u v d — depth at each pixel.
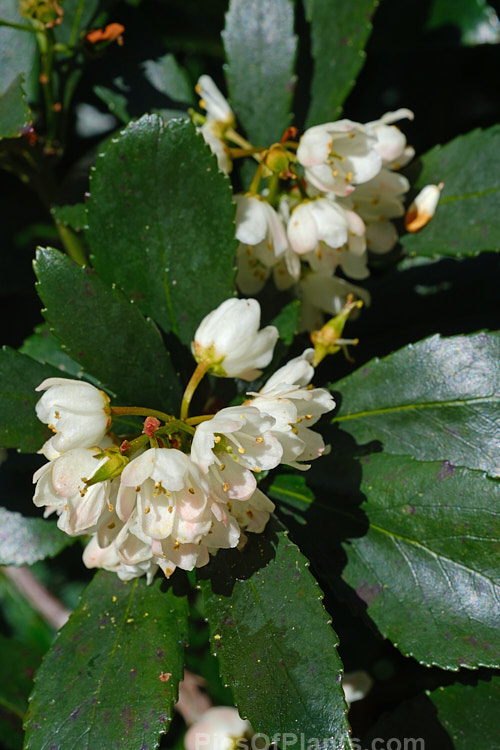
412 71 0.50
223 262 0.41
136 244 0.41
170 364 0.41
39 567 0.49
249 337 0.40
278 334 0.41
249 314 0.40
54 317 0.40
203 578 0.40
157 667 0.40
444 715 0.41
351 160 0.42
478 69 0.50
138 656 0.40
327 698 0.38
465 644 0.40
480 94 0.50
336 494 0.42
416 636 0.40
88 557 0.40
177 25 0.50
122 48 0.46
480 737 0.41
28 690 0.47
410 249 0.44
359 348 0.45
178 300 0.41
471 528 0.41
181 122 0.41
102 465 0.38
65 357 0.44
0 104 0.43
